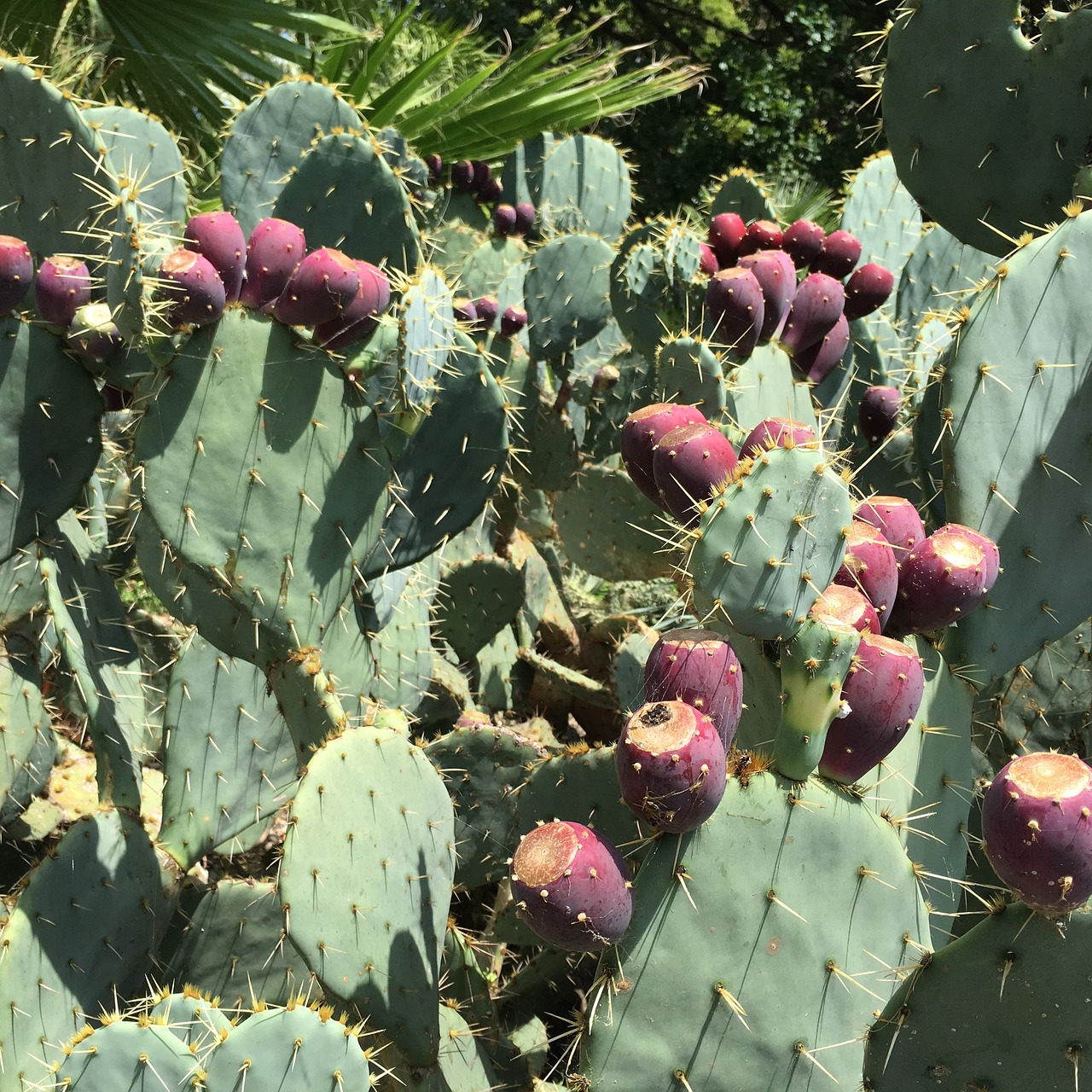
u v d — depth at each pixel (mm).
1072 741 1325
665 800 686
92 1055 765
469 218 2812
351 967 906
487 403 1129
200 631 1021
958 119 1173
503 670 1861
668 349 1248
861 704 734
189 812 1104
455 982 1064
